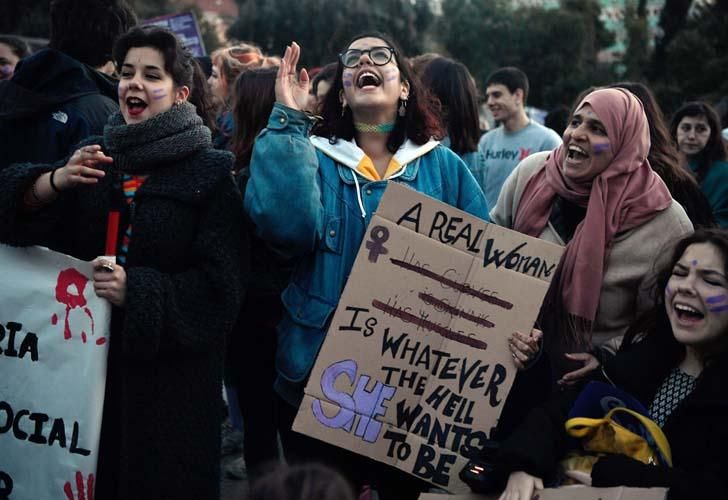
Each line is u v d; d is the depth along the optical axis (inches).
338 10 676.1
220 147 213.2
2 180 126.9
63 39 163.3
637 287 144.3
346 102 143.2
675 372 121.3
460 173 145.9
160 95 130.5
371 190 138.9
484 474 120.2
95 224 129.3
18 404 128.5
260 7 697.0
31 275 127.7
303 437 138.3
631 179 147.4
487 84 297.6
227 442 218.2
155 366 127.8
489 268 130.3
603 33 884.0
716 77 700.7
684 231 145.9
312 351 134.3
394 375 129.6
